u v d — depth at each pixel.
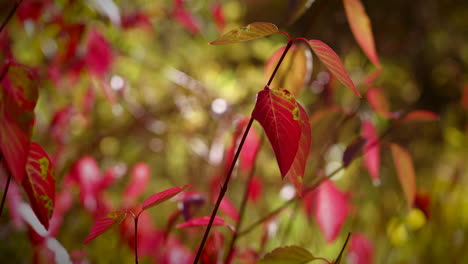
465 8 4.62
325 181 0.97
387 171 2.56
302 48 0.86
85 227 1.44
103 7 0.95
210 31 2.01
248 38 0.65
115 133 1.89
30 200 0.66
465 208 1.80
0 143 0.61
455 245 1.72
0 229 1.27
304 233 1.42
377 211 1.88
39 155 0.66
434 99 4.36
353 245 1.21
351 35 2.63
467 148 2.02
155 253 1.02
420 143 3.02
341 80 0.65
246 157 0.95
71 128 1.75
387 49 3.50
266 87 0.65
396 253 1.72
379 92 1.05
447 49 4.50
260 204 1.65
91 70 1.29
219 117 1.14
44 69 1.43
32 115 0.62
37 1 1.29
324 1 0.89
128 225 1.03
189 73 2.40
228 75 2.14
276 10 3.54
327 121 1.27
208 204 1.03
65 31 1.27
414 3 4.17
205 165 1.76
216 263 0.80
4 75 0.62
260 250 1.06
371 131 1.09
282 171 0.62
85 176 1.19
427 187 2.20
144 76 2.01
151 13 1.54
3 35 1.22
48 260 0.80
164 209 1.76
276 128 0.63
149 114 1.92
